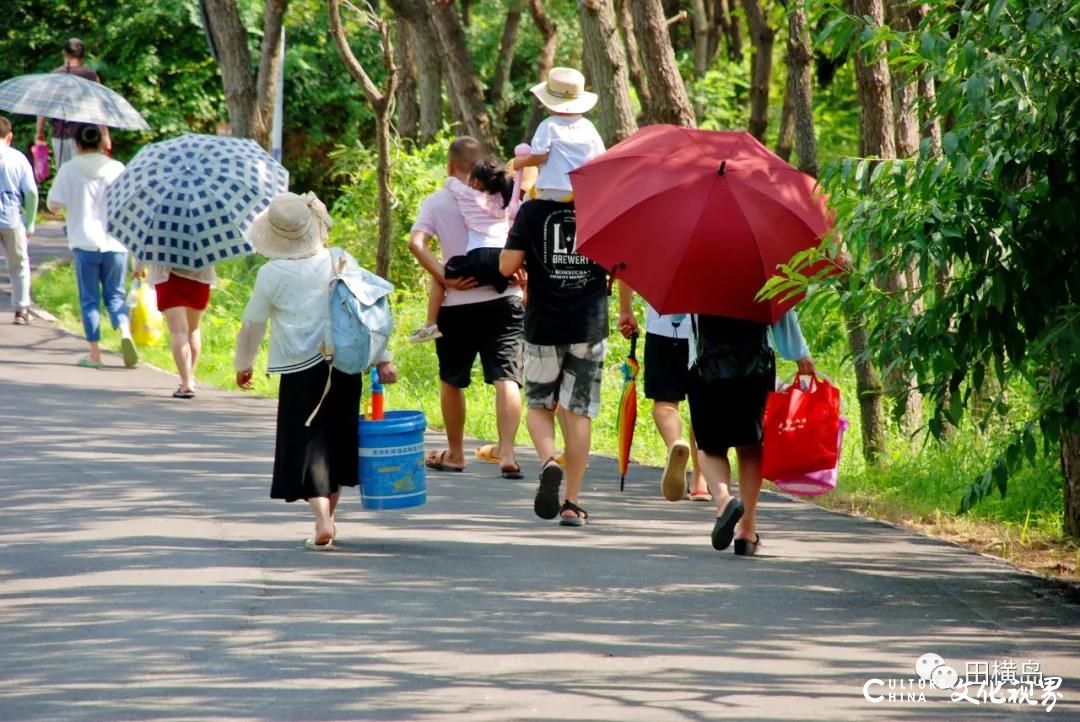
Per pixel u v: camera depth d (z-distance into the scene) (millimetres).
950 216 16625
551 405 21484
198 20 89500
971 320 17203
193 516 21156
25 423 28391
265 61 51438
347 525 20984
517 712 12953
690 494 23688
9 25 91000
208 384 34219
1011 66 16172
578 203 19062
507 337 24859
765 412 19234
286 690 13453
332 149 94688
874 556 20016
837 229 17281
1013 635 16203
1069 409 17547
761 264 18266
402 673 14039
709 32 70750
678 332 22062
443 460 25500
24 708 12891
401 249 44406
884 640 15820
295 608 16328
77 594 16812
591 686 13797
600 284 21016
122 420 29141
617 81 36156
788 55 32719
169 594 16828
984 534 22062
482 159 24547
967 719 13234
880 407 27156
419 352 36594
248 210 30609
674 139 19344
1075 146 16594
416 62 59500
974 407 26000
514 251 20859
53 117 40500
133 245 30562
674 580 18188
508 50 84062
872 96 26219
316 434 18938
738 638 15688
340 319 18750
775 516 22688
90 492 22672
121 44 90125
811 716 13109
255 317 18703
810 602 17375
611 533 20938
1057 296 16906
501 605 16719
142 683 13617
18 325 40219
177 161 30812
